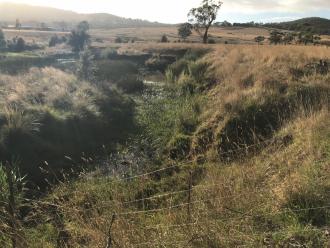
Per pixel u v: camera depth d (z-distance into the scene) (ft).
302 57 62.75
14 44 196.34
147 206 23.08
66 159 42.11
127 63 111.65
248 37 279.90
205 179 26.27
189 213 17.13
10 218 16.76
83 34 180.04
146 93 75.41
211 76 70.90
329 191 17.61
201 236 15.06
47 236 19.86
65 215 21.01
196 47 122.31
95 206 20.63
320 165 20.33
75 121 49.11
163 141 45.73
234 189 19.58
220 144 38.34
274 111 41.57
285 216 16.55
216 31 371.97
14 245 15.81
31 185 36.01
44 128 45.29
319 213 16.43
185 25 238.68
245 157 27.53
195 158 34.35
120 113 57.57
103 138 49.08
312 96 42.37
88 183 32.24
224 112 44.29
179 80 79.10
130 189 27.55
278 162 23.97
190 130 46.21
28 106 49.47
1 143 40.01
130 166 38.81
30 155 40.16
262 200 18.19
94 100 59.72
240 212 16.60
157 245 15.39
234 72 63.77
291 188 17.90
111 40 302.04
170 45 140.87
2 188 22.49
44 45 228.84
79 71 88.53
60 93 57.52
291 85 46.19
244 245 14.61
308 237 14.82
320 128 26.78
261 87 48.14
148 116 57.26
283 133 31.53
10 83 64.90
